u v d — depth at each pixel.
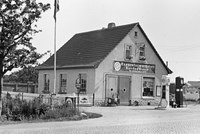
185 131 15.20
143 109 30.33
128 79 35.69
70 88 36.16
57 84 38.03
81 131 14.43
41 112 19.66
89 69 33.84
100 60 33.47
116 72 34.72
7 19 17.53
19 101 20.00
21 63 18.66
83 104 31.80
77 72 35.41
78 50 38.97
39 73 41.44
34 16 18.27
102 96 33.53
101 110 27.09
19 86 46.03
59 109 20.38
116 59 34.88
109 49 34.62
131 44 36.16
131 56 35.91
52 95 22.67
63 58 39.69
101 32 39.47
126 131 14.79
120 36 35.78
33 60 18.86
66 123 17.61
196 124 18.27
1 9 17.53
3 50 17.48
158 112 27.17
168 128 16.27
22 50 18.47
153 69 37.69
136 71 36.28
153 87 37.66
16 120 18.23
